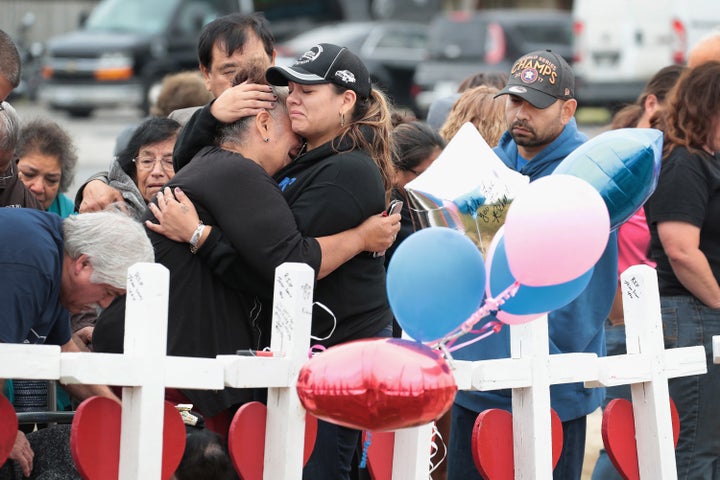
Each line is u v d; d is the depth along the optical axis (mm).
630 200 9578
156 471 7754
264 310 9617
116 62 46188
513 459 9211
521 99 10695
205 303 9281
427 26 53094
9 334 7730
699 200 11500
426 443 8727
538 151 10961
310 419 8539
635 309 9766
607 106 45219
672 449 9805
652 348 9695
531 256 7977
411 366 7535
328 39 48594
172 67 46938
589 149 9711
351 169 9367
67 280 8234
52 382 10445
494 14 49156
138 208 11875
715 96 11547
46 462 8422
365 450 8781
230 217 9102
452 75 45062
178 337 9195
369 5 56562
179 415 7988
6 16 65875
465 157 9594
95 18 48844
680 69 14086
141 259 8312
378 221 9484
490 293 8453
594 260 8164
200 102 14375
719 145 11750
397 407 7500
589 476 14602
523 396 9117
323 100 9484
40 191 12320
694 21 39125
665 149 11719
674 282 11844
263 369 8109
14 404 10477
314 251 9133
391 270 7891
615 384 9453
